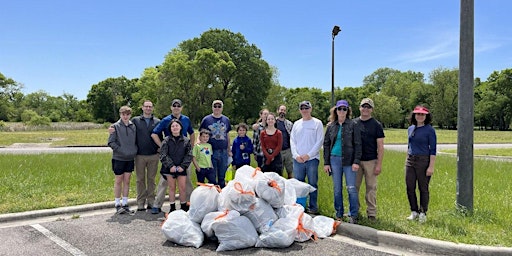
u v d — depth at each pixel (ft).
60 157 45.50
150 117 23.35
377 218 19.61
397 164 41.11
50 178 30.04
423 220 18.76
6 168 34.68
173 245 16.47
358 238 17.56
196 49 182.91
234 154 26.05
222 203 17.56
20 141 89.81
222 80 179.32
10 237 17.38
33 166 36.52
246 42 189.67
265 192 17.35
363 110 19.31
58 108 344.69
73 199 23.97
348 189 19.26
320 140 21.18
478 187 27.84
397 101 253.44
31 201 23.13
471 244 15.29
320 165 38.99
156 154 23.00
